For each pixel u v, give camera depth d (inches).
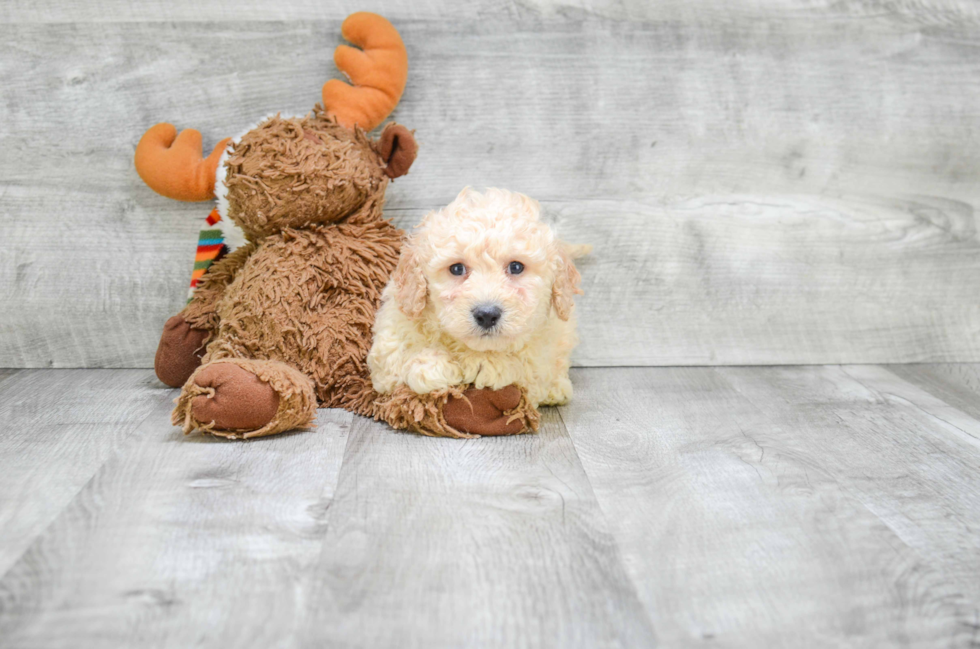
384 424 53.9
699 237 69.6
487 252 48.3
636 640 30.8
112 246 66.4
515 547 37.4
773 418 57.1
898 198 70.6
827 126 68.9
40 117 64.1
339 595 33.2
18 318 66.8
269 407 49.2
